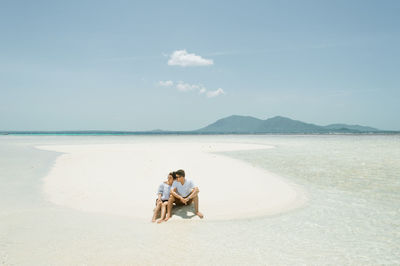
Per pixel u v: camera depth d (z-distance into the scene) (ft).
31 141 143.02
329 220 20.47
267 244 15.87
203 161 52.47
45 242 15.58
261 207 23.94
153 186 31.50
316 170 43.93
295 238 16.87
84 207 23.38
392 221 20.18
